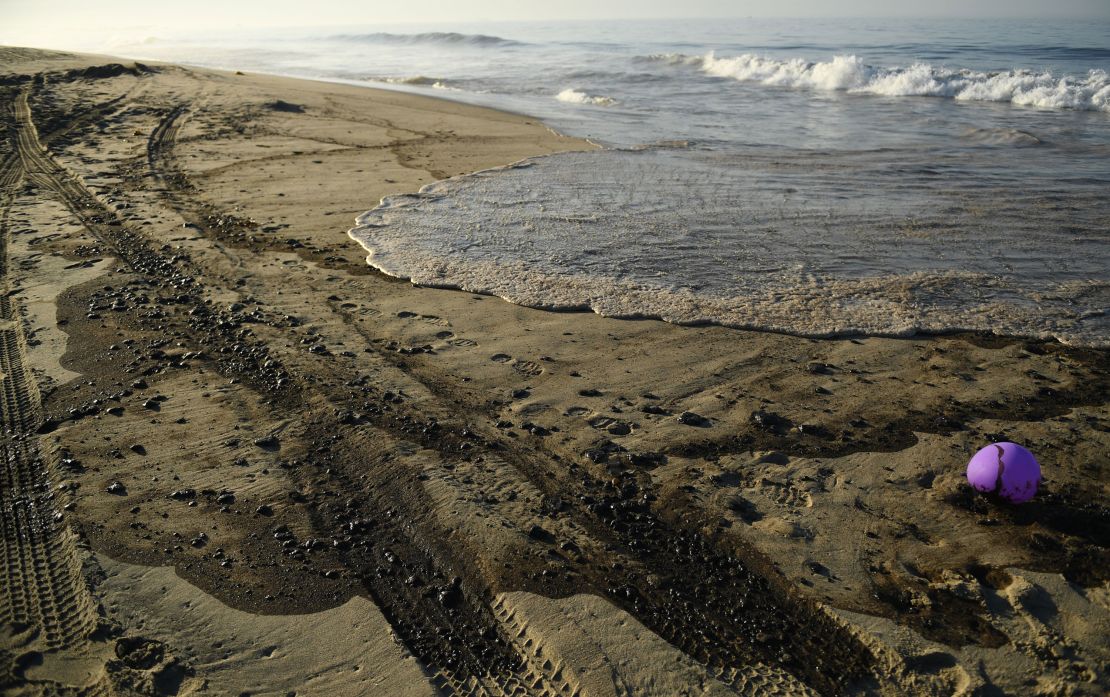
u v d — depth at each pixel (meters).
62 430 4.78
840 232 8.55
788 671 3.14
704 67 28.62
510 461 4.52
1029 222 8.82
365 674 3.11
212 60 39.69
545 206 9.62
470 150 13.30
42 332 6.12
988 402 5.16
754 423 4.91
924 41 42.56
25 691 2.96
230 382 5.41
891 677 3.12
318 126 15.13
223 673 3.09
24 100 15.95
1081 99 18.03
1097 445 4.62
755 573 3.67
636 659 3.19
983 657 3.18
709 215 9.20
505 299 6.83
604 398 5.23
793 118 17.08
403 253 7.95
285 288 7.10
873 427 4.88
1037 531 3.90
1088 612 3.38
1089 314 6.45
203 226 8.90
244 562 3.71
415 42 61.44
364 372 5.56
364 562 3.73
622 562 3.74
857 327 6.25
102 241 8.31
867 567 3.70
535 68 30.34
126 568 3.65
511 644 3.28
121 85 18.56
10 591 3.51
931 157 12.45
